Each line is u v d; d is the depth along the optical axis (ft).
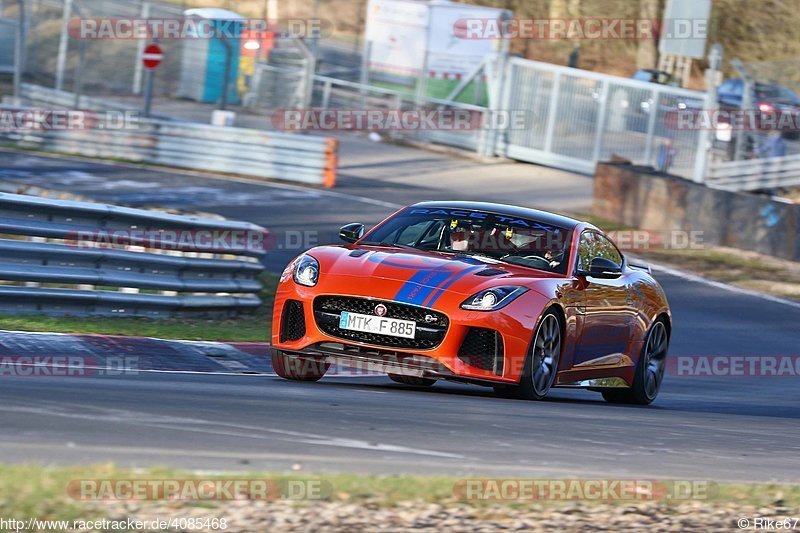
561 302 90.53
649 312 107.96
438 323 83.10
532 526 46.01
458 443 62.03
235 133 265.75
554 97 321.11
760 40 546.26
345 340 84.64
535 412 80.12
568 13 546.67
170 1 437.99
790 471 64.64
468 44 348.79
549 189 288.30
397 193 260.62
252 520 43.37
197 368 98.63
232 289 135.03
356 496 47.52
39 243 111.04
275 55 379.76
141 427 57.41
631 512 49.60
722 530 48.21
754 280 206.18
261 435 58.65
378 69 362.33
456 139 335.06
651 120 303.68
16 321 104.94
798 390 134.00
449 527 44.78
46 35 392.06
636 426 79.41
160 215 126.21
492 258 94.17
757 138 282.15
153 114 308.60
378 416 69.62
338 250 91.30
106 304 117.91
